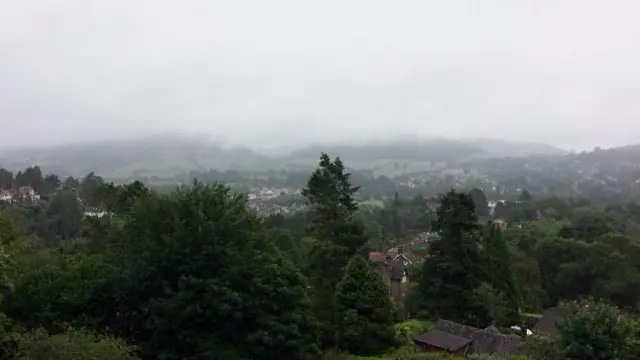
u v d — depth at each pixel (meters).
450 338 25.81
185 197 17.97
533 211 101.88
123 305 17.16
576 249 53.34
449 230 32.66
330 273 28.34
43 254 21.78
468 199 32.84
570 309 19.75
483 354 22.03
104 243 23.80
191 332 16.19
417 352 22.73
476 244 32.97
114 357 13.06
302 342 17.42
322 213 30.23
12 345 14.22
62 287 17.09
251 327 16.95
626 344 18.38
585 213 76.75
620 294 47.72
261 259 17.80
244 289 17.05
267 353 16.67
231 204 18.30
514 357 20.28
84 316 16.66
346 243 29.27
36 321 16.64
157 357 16.12
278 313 17.30
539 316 38.78
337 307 22.19
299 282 18.36
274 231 45.78
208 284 16.38
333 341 21.86
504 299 35.84
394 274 48.34
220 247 16.91
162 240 17.09
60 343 12.55
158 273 16.77
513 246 58.09
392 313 22.72
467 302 32.00
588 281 51.19
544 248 56.25
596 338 18.16
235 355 16.06
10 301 16.95
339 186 31.42
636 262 48.88
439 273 32.94
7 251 17.30
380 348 21.61
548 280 54.44
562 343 18.58
